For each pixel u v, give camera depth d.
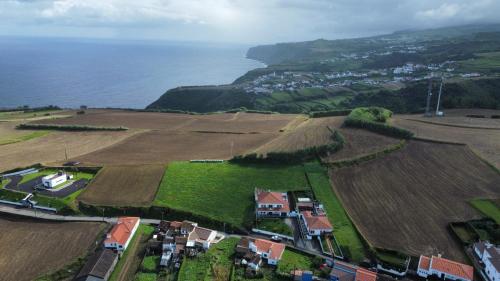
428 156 119.38
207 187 104.94
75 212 93.88
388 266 74.62
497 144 126.06
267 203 93.88
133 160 123.81
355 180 107.38
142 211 95.31
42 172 115.00
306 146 125.69
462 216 89.62
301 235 86.31
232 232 88.81
